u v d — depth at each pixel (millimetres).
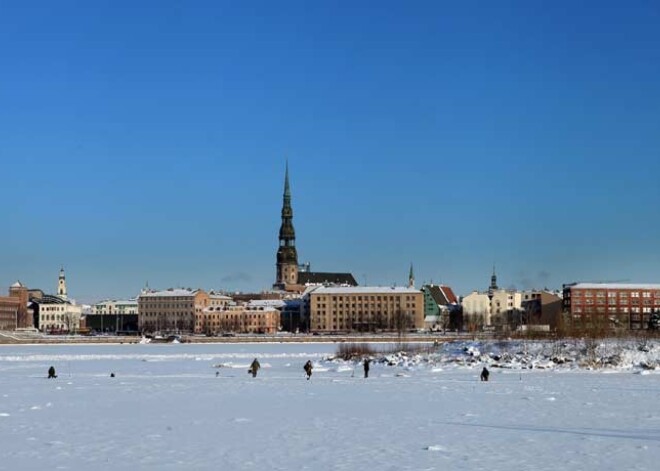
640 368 142500
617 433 68375
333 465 55094
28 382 124000
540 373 135875
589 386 110812
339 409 85188
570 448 61062
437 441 64438
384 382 119188
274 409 85250
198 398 96812
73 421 75625
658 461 56000
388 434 67875
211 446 62094
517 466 54594
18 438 65750
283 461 56438
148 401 93438
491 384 114500
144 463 55781
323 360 183500
